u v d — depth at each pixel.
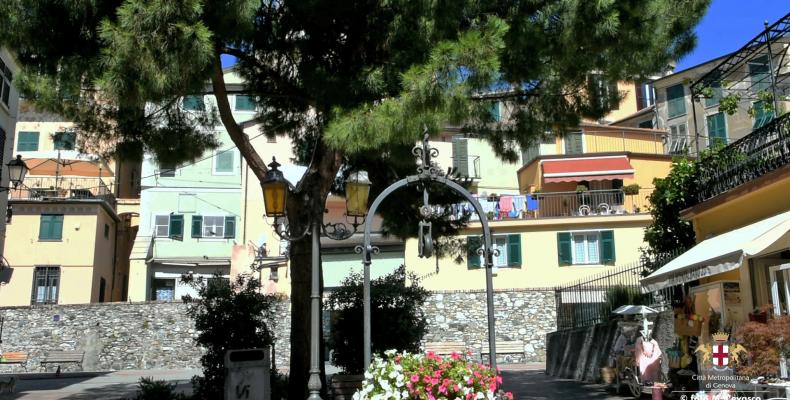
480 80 8.73
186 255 39.66
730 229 12.78
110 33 8.62
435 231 15.20
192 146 12.72
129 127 12.38
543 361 27.03
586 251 30.64
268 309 13.52
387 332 14.04
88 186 41.91
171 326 28.64
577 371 18.67
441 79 8.60
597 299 19.28
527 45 10.14
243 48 11.55
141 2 8.66
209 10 9.33
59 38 9.95
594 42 9.93
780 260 11.63
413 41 9.82
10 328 28.48
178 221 40.00
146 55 8.59
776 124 11.47
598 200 32.94
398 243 32.12
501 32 8.89
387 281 15.02
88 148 12.43
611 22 9.45
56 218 37.09
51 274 36.50
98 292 38.00
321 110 10.92
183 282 13.64
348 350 14.13
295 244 11.66
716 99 38.16
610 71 10.77
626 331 16.09
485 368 7.70
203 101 12.94
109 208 39.16
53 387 19.16
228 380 10.80
